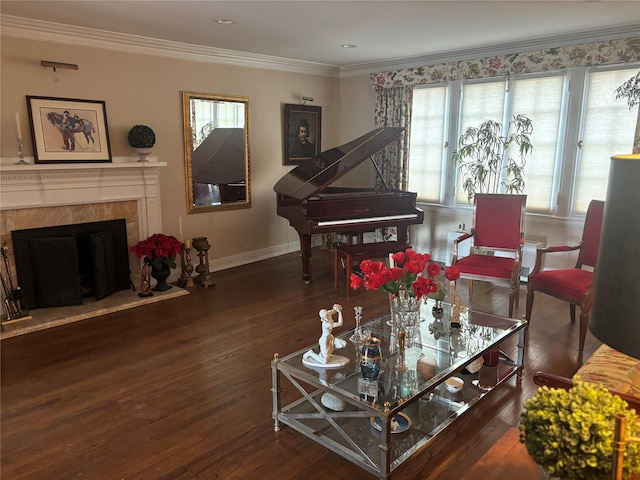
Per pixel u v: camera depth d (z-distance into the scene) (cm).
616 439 97
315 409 253
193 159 516
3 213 387
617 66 435
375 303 439
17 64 386
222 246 561
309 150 636
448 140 561
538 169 498
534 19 387
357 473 217
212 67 519
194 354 337
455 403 258
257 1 333
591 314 103
